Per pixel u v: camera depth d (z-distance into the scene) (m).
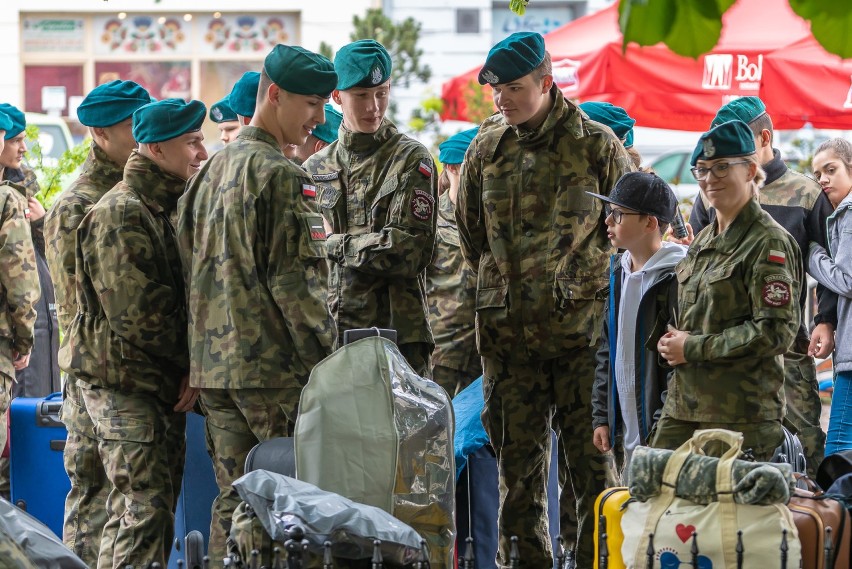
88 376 7.40
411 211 8.02
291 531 5.56
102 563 7.40
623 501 5.93
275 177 6.88
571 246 7.79
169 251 7.46
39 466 8.84
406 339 8.15
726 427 6.46
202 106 7.57
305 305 6.84
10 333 9.04
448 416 6.29
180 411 7.55
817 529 5.59
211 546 6.96
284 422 6.89
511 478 7.98
